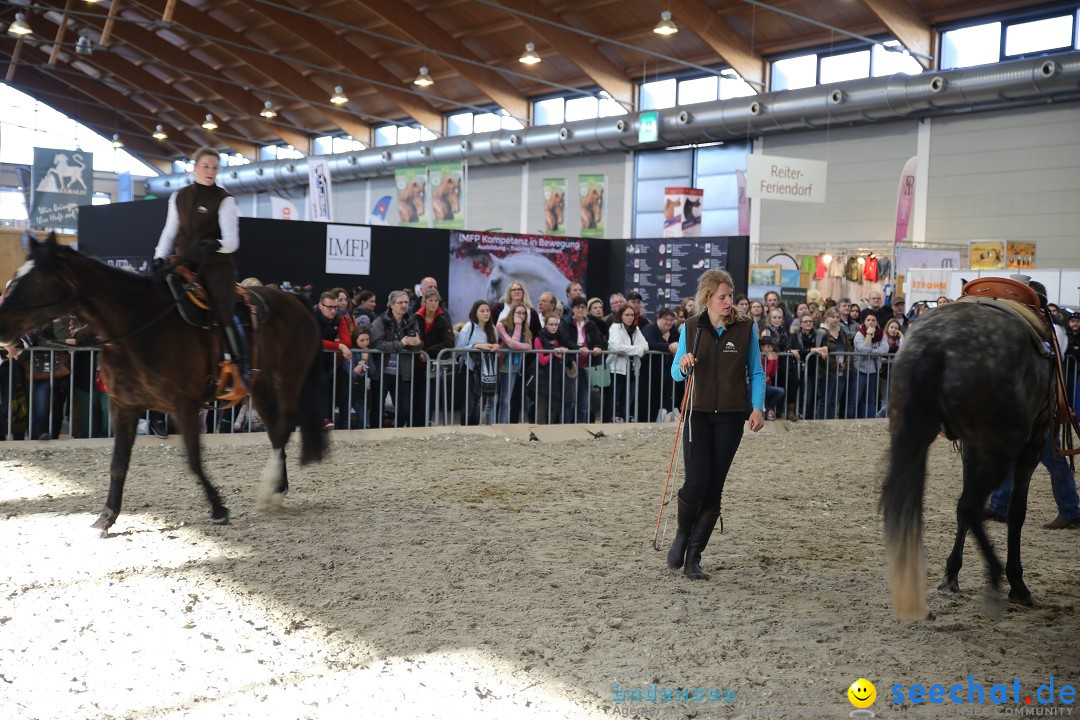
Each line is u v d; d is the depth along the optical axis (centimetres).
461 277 1506
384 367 1052
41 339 852
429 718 326
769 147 2525
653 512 680
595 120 2741
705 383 504
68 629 408
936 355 415
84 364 929
